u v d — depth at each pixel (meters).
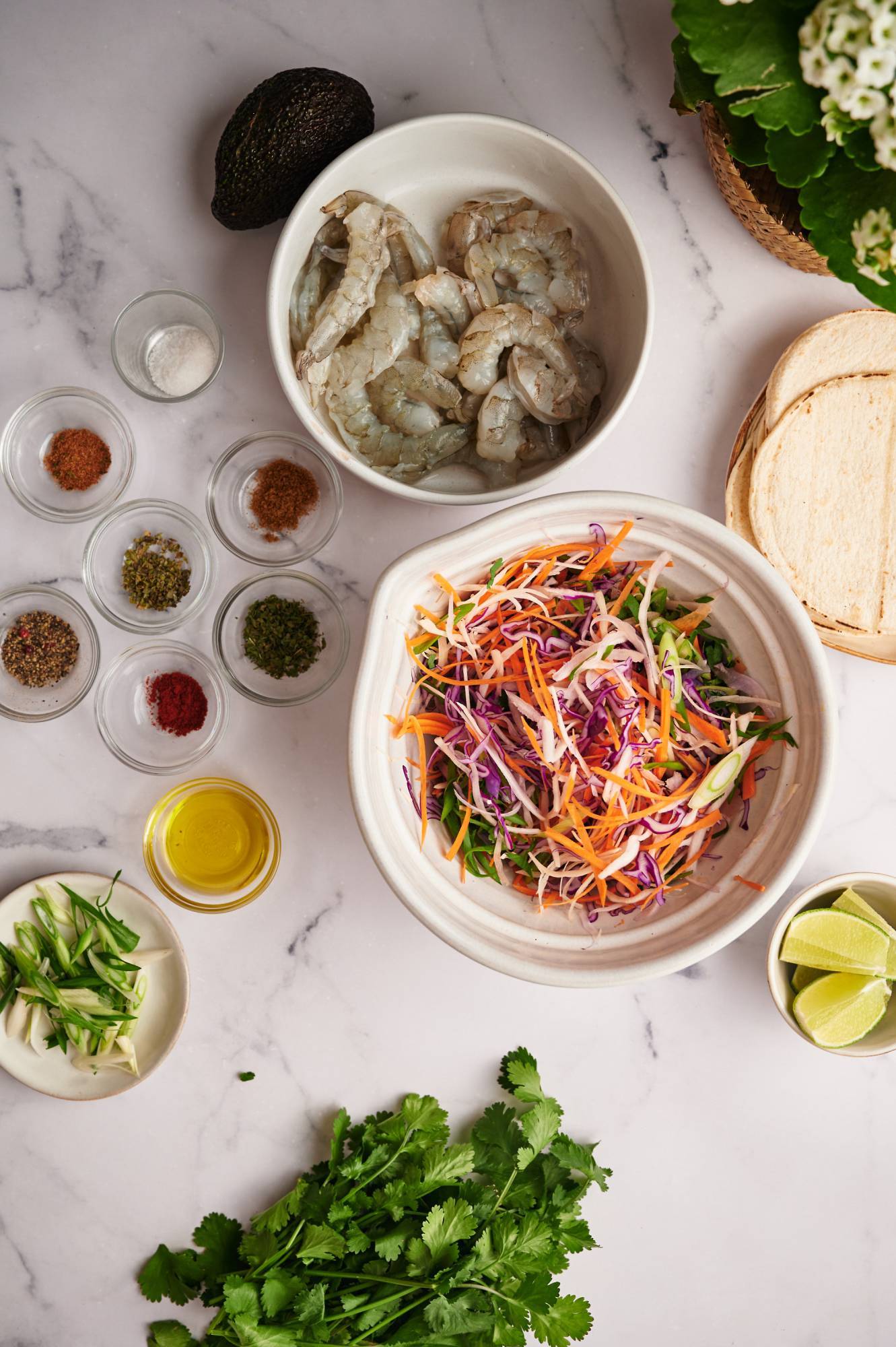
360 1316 0.85
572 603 0.78
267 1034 0.87
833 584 0.83
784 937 0.83
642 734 0.77
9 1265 0.88
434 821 0.79
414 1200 0.85
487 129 0.79
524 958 0.75
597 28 0.84
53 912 0.85
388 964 0.87
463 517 0.86
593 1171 0.86
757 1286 0.90
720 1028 0.88
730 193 0.82
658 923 0.77
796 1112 0.89
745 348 0.86
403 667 0.78
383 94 0.84
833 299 0.85
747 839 0.78
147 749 0.87
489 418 0.80
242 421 0.85
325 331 0.79
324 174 0.78
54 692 0.86
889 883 0.82
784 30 0.66
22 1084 0.88
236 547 0.86
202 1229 0.86
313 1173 0.87
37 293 0.85
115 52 0.83
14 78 0.83
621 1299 0.89
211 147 0.84
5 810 0.86
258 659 0.85
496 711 0.78
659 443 0.86
